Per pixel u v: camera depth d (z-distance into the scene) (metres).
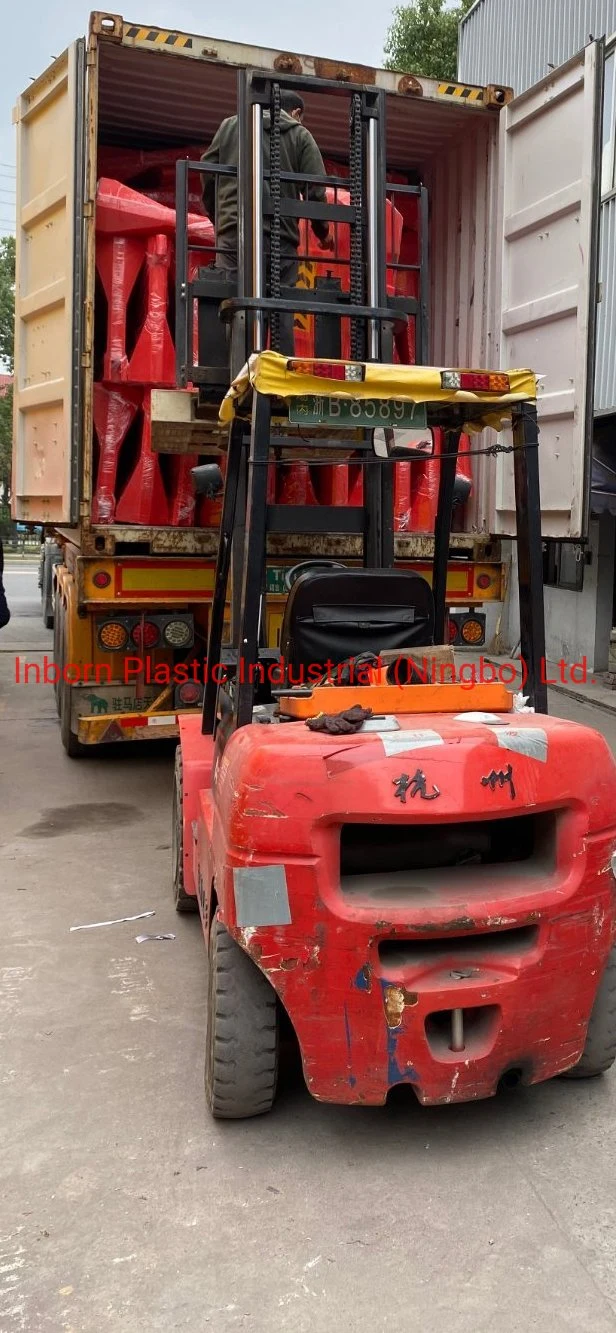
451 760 2.61
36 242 6.00
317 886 2.58
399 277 6.86
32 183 5.99
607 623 11.12
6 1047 3.38
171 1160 2.78
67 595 7.09
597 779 2.80
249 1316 2.20
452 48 17.52
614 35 9.65
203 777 4.07
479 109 5.91
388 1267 2.36
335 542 6.04
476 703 3.03
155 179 6.95
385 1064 2.65
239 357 3.66
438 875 2.85
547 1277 2.32
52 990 3.82
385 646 3.38
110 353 5.63
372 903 2.64
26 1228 2.49
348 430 3.73
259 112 3.49
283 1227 2.50
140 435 5.95
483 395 2.96
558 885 2.76
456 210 6.65
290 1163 2.77
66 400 5.45
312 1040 2.66
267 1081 2.88
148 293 5.58
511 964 2.69
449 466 4.00
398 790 2.56
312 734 2.71
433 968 2.66
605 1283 2.31
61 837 5.75
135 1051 3.38
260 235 3.50
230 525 3.59
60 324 5.61
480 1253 2.40
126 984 3.88
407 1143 2.87
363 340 3.66
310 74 5.62
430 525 6.46
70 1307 2.23
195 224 5.55
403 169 7.09
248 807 2.62
